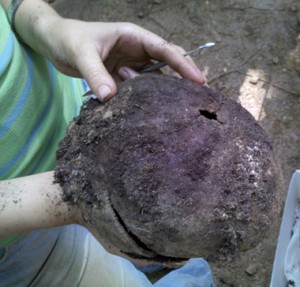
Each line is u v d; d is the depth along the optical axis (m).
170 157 0.25
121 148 0.25
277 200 0.26
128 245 0.26
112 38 0.34
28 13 0.37
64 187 0.27
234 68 0.72
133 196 0.24
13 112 0.34
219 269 0.60
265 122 0.67
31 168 0.36
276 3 0.77
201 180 0.24
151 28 0.79
